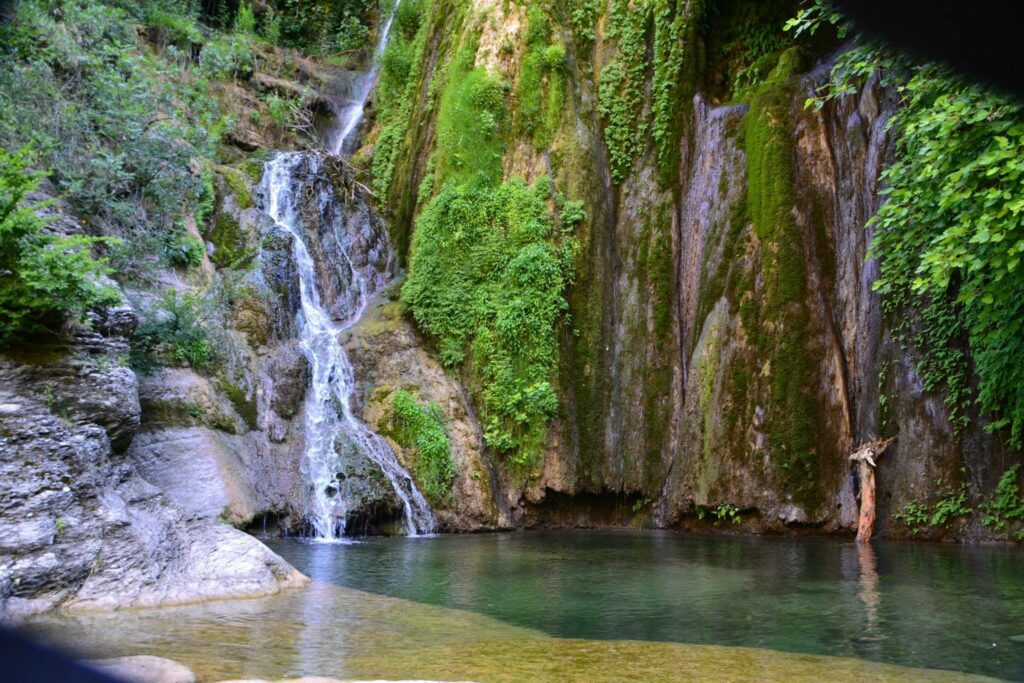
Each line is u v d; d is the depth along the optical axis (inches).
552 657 241.9
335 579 391.9
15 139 521.3
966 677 224.5
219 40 919.7
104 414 381.4
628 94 776.3
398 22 987.3
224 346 594.9
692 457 674.8
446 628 285.7
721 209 716.7
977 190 410.0
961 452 568.7
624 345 725.3
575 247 724.0
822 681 217.2
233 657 232.4
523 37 775.1
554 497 688.4
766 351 660.1
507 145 752.3
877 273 631.8
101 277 473.7
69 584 299.1
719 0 804.0
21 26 574.6
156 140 621.0
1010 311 484.4
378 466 605.0
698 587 380.8
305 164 784.9
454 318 705.0
